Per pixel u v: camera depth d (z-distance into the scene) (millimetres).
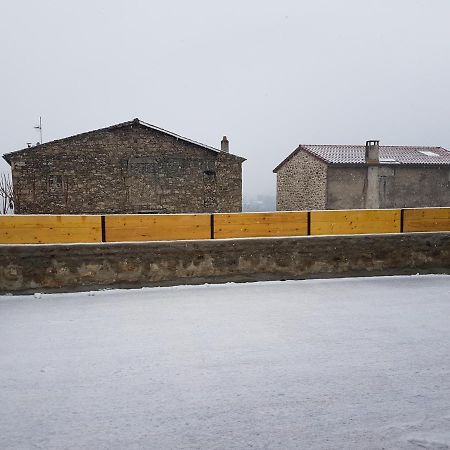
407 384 3117
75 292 5828
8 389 3076
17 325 4473
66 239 5980
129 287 6004
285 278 6492
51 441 2430
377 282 6410
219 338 4062
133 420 2645
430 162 17828
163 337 4098
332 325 4445
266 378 3215
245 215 6496
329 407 2781
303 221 6668
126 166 13320
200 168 13883
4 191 19609
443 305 5199
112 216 6094
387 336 4129
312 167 17984
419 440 2406
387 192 17531
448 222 7105
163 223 6250
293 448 2334
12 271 5652
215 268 6262
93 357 3635
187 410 2754
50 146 12812
